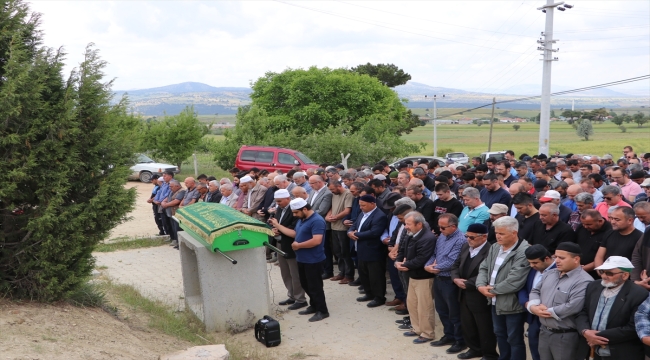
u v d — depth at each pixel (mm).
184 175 31547
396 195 8789
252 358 6668
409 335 7371
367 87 33938
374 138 30484
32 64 6188
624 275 4695
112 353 5562
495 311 6020
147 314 7750
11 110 5828
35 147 6191
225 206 8727
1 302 6160
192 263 8664
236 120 30469
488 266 6008
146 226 16625
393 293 9469
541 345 5355
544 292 5273
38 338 5398
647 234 5863
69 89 6395
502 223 5742
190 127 31047
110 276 10625
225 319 7680
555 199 7496
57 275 6465
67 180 6305
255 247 7695
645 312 4559
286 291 9711
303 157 23641
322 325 7887
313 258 7980
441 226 6715
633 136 73312
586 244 6598
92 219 6570
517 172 11945
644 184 8203
